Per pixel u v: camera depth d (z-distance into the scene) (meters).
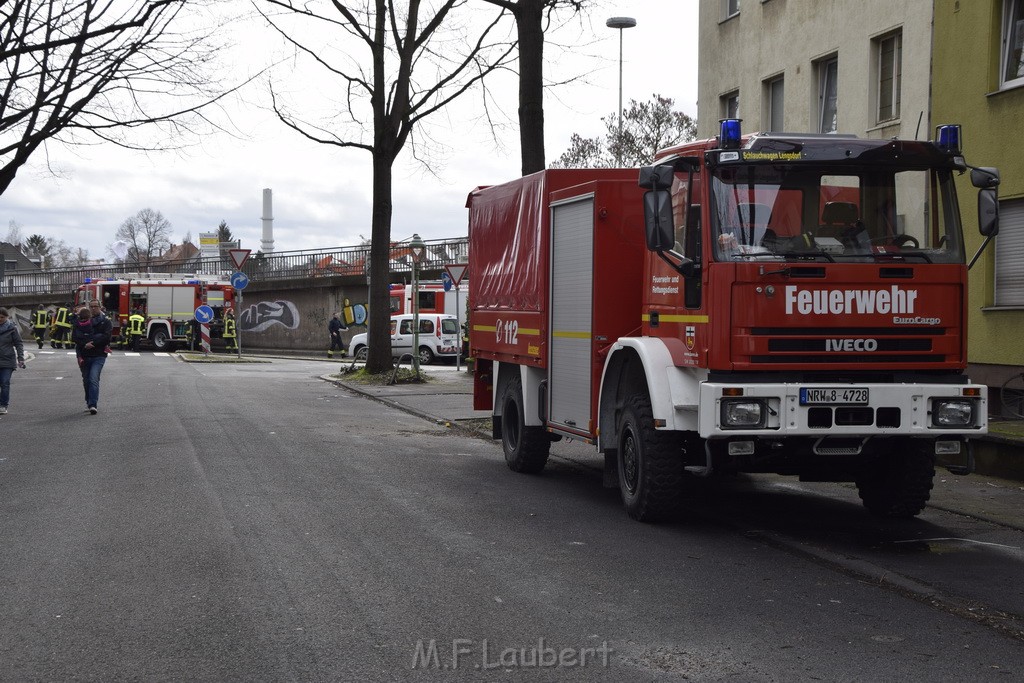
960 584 6.71
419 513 9.12
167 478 10.89
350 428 16.39
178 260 62.00
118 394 22.72
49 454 12.83
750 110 24.42
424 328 38.69
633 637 5.55
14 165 14.09
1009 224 15.78
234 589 6.46
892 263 7.91
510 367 12.29
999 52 16.14
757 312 7.76
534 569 7.07
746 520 8.96
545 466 12.23
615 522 8.84
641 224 9.56
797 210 7.96
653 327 8.91
